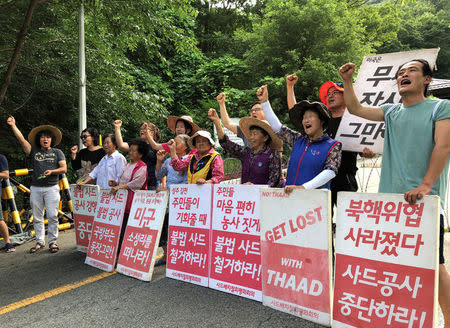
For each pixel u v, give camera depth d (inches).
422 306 84.0
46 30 281.1
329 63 534.6
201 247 138.3
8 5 202.5
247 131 144.0
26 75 305.6
